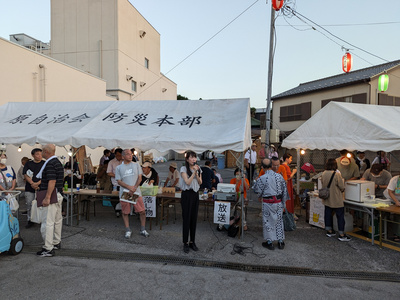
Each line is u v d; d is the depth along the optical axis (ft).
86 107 24.40
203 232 18.89
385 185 19.66
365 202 17.44
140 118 21.26
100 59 54.54
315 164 46.85
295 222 21.50
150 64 70.74
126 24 57.67
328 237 18.08
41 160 19.17
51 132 20.08
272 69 28.12
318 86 54.24
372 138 18.31
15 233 14.87
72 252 15.34
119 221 21.53
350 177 22.67
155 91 74.59
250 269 13.56
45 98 34.12
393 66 45.55
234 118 19.42
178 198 19.11
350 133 19.80
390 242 17.16
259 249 15.97
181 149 17.13
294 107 58.13
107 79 54.70
